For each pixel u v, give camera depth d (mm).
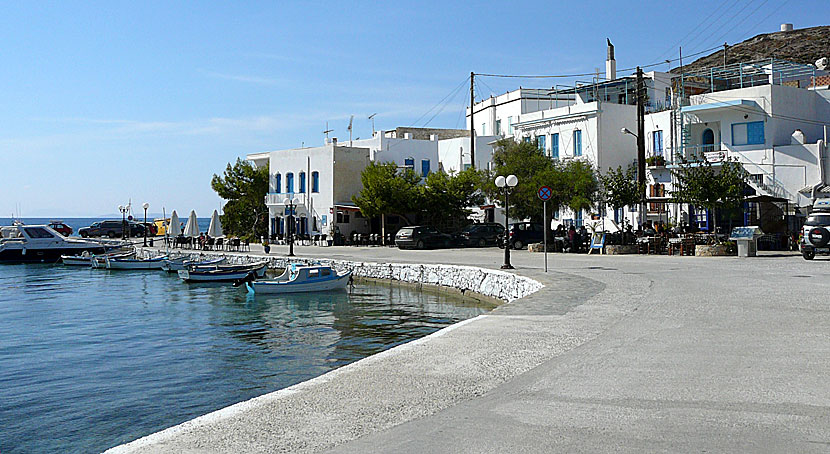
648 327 11398
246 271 36594
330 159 60594
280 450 5504
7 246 53312
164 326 21125
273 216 66000
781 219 38969
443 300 26578
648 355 9039
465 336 10805
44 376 14242
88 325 21484
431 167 67062
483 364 8711
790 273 21688
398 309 24188
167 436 5891
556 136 51938
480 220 59094
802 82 49906
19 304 27078
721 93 43625
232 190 70062
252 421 6305
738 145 42344
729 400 6703
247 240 54656
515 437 5699
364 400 7016
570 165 43688
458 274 27953
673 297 15664
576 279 20641
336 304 25891
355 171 61875
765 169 40625
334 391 7383
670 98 52406
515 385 7574
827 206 28922
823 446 5285
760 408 6391
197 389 12992
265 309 24828
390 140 65188
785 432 5652
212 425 6191
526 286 21000
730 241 32562
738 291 16641
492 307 24172
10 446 9750
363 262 34938
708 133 44844
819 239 27469
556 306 14359
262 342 18078
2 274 42469
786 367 8125
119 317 23203
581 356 9102
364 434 5895
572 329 11375
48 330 20531
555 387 7430
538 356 9180
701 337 10312
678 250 35344
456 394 7219
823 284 17984
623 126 49625
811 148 38781
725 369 8094
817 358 8633
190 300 28016
